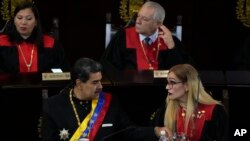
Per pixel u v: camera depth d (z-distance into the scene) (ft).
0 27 73.72
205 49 82.28
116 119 42.55
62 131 41.34
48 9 78.33
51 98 42.37
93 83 40.70
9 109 44.78
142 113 47.55
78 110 41.88
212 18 81.30
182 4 80.43
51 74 47.47
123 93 46.73
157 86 46.32
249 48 64.49
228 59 82.23
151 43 58.59
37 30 56.90
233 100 47.09
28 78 47.88
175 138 39.86
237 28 81.35
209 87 46.80
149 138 41.14
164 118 42.24
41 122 43.14
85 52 80.74
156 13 55.42
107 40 65.31
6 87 43.93
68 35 79.87
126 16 77.46
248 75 49.93
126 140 42.24
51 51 57.62
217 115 41.39
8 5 73.05
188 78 41.04
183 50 58.13
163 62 58.49
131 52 58.70
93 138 41.55
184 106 41.88
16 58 56.49
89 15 79.56
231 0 80.53
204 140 41.27
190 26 81.41
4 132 45.34
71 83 42.91
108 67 53.98
